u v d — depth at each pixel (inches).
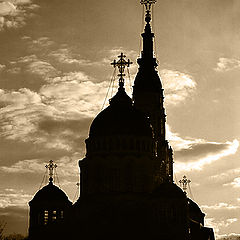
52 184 7534.5
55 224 7180.1
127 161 7288.4
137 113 7598.4
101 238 6850.4
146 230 6850.4
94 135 7470.5
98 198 7239.2
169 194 6845.5
